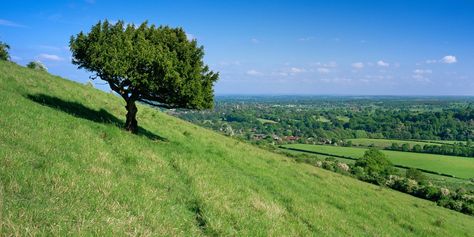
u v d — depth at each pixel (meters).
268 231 11.85
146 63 22.53
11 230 6.37
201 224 10.77
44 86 27.64
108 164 13.01
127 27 24.56
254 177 21.95
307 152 151.00
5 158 9.64
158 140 24.00
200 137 35.91
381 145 188.75
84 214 8.11
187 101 24.17
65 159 11.73
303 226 14.35
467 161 144.38
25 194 8.18
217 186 15.06
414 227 22.39
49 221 7.23
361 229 18.28
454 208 55.03
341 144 188.62
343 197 25.38
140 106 42.69
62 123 17.20
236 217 11.88
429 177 115.75
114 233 7.74
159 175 13.86
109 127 20.50
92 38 23.34
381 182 74.69
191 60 24.33
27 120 15.02
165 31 25.02
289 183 23.98
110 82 23.55
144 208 9.99
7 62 34.06
